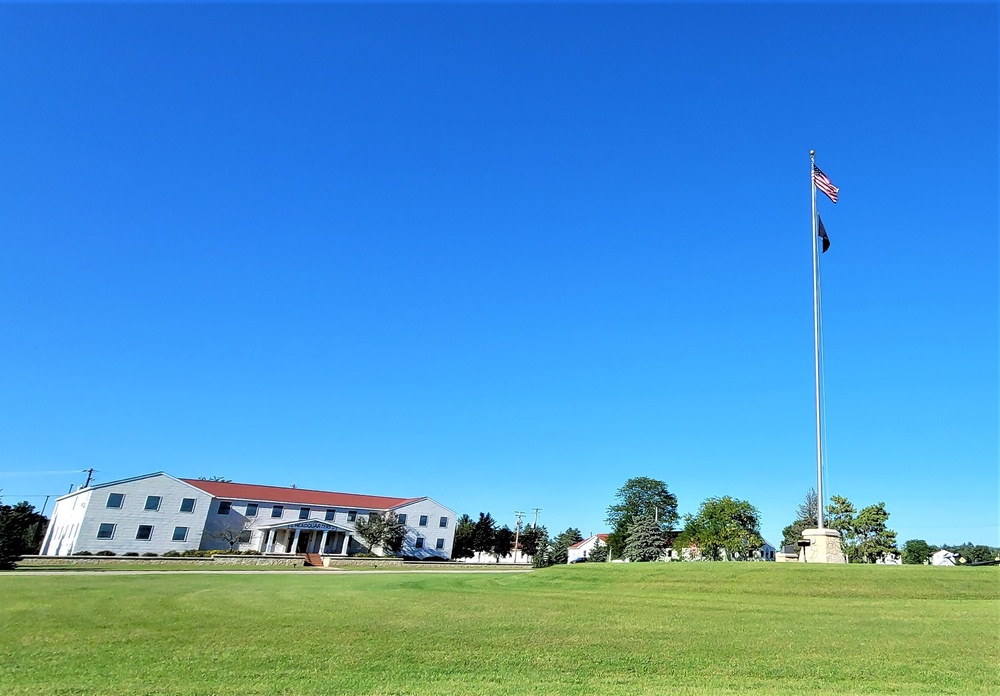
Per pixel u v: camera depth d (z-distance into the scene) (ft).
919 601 63.36
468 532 271.08
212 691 28.91
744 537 210.59
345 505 240.94
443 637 42.93
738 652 37.86
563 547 330.75
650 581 81.00
